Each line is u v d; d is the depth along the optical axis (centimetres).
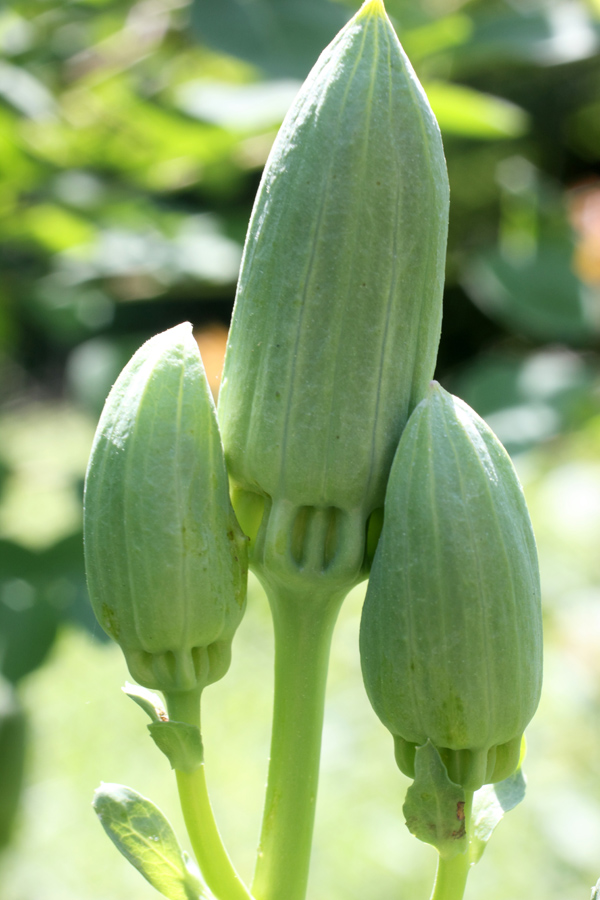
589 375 46
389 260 22
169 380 22
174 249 54
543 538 92
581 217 52
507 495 22
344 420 22
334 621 23
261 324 22
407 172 22
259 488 23
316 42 40
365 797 77
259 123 40
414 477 22
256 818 76
